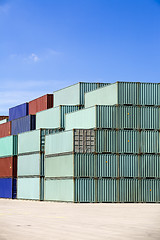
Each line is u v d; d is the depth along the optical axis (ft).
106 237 54.49
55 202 159.12
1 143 210.38
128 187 152.35
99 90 166.30
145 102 157.38
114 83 156.97
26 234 58.13
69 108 184.96
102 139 152.25
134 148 154.40
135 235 56.49
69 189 151.74
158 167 155.53
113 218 84.58
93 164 150.92
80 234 57.88
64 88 200.44
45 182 170.60
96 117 152.35
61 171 157.69
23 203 153.99
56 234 57.98
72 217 87.86
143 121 156.35
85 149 150.61
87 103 174.81
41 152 175.52
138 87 157.17
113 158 152.35
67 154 153.58
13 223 75.10
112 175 151.84
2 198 206.80
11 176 197.47
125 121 154.71
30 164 183.01
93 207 124.77
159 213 98.68
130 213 98.68
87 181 150.00
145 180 153.89
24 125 209.67
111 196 151.23
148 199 153.28
